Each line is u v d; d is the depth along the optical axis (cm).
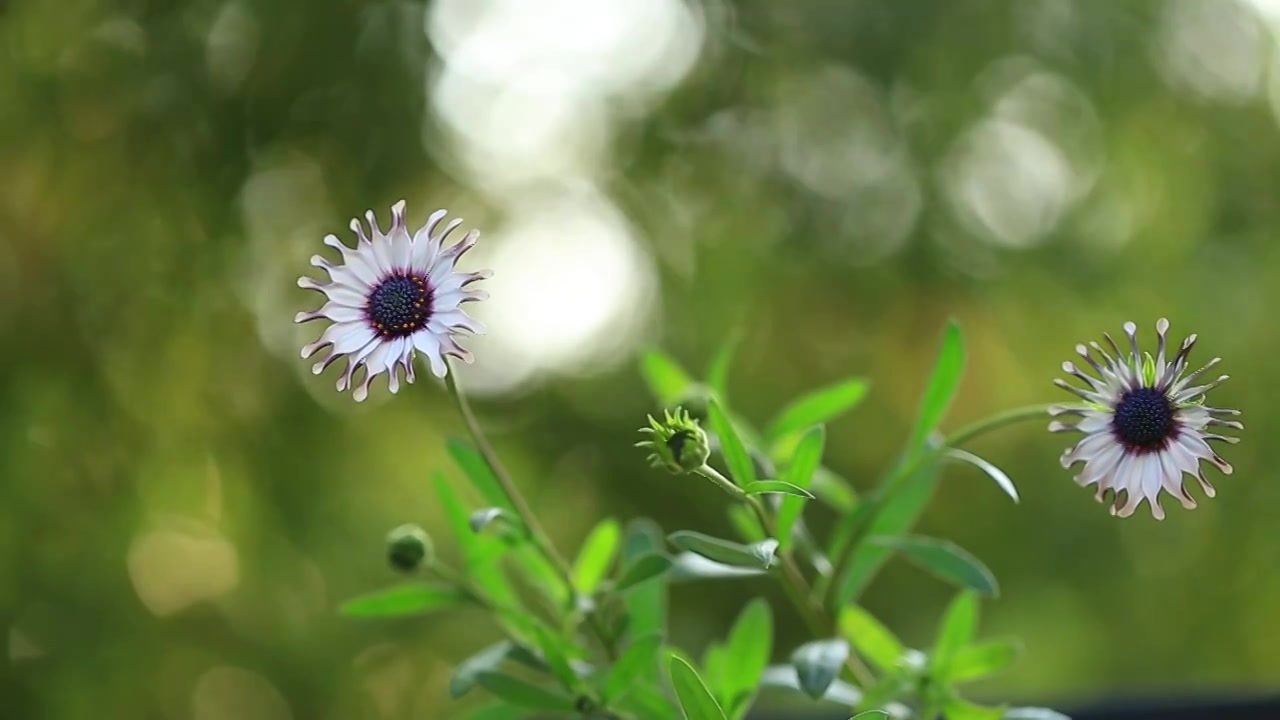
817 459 104
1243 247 261
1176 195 261
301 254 222
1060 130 260
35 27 207
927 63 253
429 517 233
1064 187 260
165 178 215
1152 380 95
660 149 252
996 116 258
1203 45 263
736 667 107
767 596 249
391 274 96
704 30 253
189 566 225
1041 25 255
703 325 254
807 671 103
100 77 211
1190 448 95
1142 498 95
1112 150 261
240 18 218
